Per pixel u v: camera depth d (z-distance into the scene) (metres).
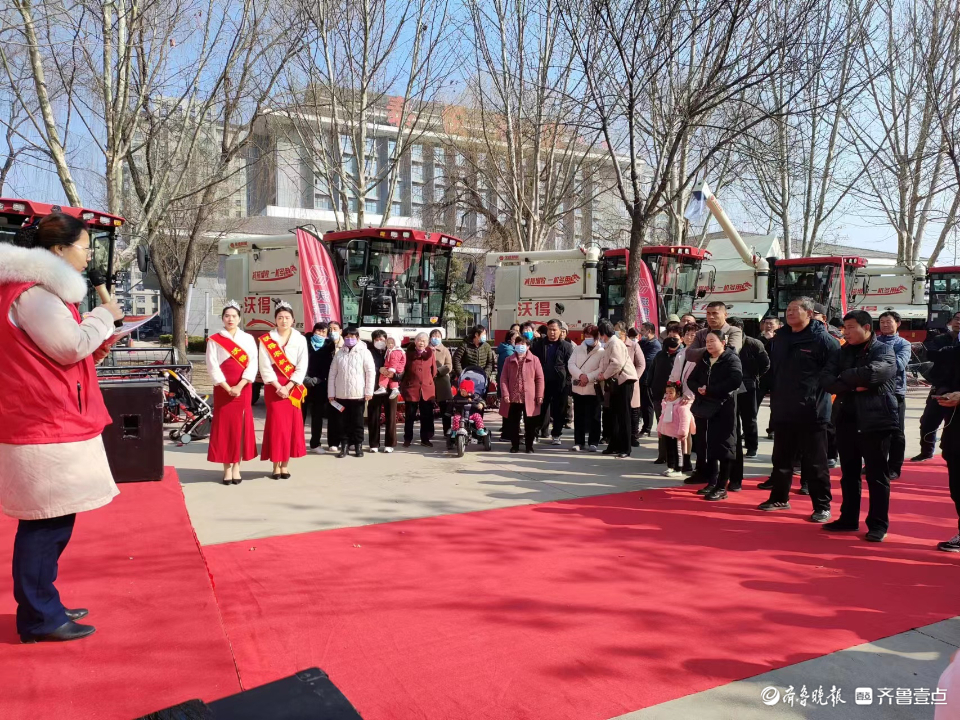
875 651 3.63
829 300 19.44
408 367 9.92
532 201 18.78
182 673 3.04
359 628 3.83
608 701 3.11
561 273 16.39
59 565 4.38
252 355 7.24
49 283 3.15
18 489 3.17
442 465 8.49
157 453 6.81
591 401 9.69
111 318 3.35
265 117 17.23
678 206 20.06
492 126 19.92
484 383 9.52
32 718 2.69
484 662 3.45
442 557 5.03
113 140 13.41
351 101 16.48
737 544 5.45
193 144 15.52
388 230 12.74
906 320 23.44
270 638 3.70
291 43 15.75
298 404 7.64
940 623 4.00
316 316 12.20
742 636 3.79
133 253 13.99
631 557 5.09
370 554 5.07
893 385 5.57
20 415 3.15
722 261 21.72
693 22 11.12
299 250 12.21
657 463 8.78
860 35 12.89
